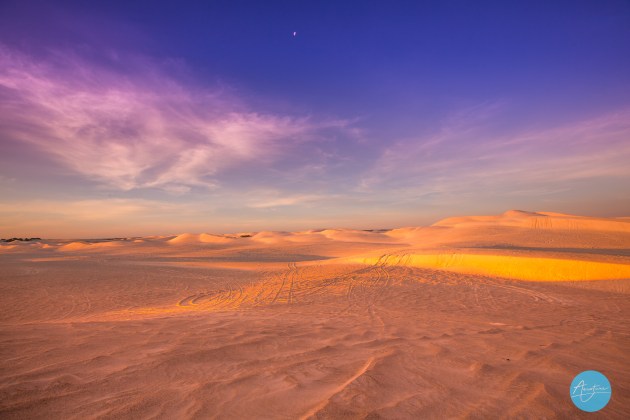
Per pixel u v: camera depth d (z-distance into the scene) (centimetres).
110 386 235
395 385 247
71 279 2197
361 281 1730
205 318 626
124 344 356
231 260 4081
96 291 1758
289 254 5094
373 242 7769
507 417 197
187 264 3341
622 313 874
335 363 306
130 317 859
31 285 1948
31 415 188
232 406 206
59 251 6919
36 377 248
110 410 197
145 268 2914
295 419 188
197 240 8838
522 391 239
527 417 197
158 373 264
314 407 204
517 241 3894
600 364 321
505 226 5944
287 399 217
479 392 236
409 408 206
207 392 227
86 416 189
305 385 244
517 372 282
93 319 897
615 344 431
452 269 2084
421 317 761
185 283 2033
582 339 463
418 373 278
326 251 5638
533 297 1219
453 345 394
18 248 8138
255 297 1448
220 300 1434
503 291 1360
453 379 263
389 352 352
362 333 478
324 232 9700
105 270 2728
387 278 1800
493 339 439
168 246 7538
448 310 941
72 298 1558
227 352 335
